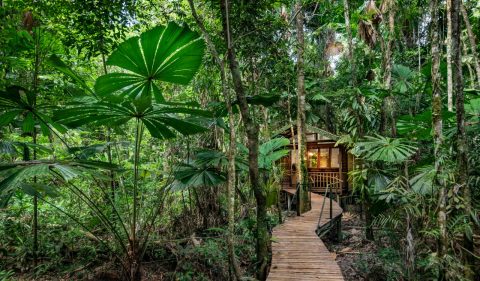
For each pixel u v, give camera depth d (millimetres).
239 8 5066
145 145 8219
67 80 5457
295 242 5688
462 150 3699
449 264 3443
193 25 6219
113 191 5660
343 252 6676
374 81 8672
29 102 3367
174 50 3221
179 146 7273
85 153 4543
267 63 7098
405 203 4344
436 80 3764
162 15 5973
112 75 3406
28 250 5383
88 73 7012
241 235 6473
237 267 3520
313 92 11969
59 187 6520
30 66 5270
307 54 12172
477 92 5254
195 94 7723
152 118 3715
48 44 4926
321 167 13438
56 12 4859
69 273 5188
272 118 12508
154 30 2891
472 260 3709
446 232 3586
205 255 5633
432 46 3852
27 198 6242
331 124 13734
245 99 3791
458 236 4258
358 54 9938
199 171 4977
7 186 2785
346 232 8312
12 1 4762
